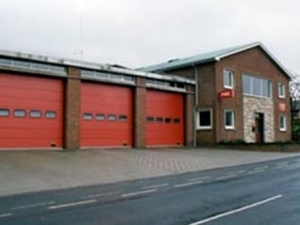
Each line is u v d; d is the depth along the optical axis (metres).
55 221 7.53
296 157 23.05
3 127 19.28
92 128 22.95
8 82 19.62
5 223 7.41
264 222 7.27
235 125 30.59
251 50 32.94
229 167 18.03
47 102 21.03
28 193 11.26
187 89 29.28
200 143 29.44
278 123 35.66
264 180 13.19
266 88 34.53
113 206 8.97
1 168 14.88
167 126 27.70
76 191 11.52
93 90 23.23
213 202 9.31
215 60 29.08
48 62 20.89
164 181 13.49
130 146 24.98
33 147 20.28
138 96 25.44
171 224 7.18
